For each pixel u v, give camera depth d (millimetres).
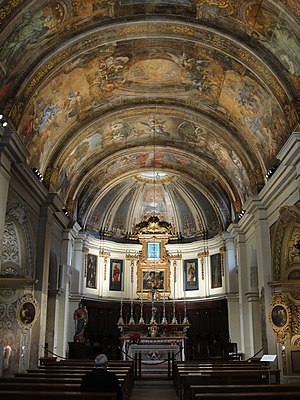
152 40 16578
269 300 18125
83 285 27047
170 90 20016
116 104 20844
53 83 16844
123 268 29859
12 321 16484
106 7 14719
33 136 17625
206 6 14711
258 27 14578
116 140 23797
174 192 30438
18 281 16781
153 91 20141
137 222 30688
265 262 18734
